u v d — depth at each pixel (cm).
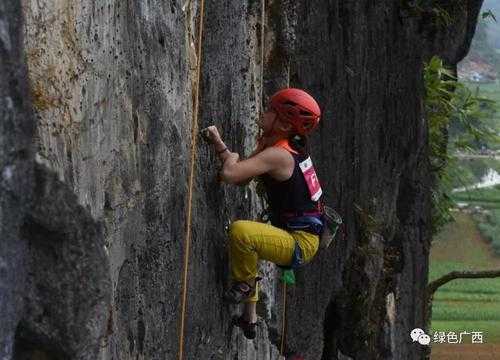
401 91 1256
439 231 1694
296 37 867
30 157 320
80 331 344
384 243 1238
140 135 473
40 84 349
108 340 422
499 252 5475
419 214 1436
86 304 347
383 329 1269
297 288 932
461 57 1602
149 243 496
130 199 458
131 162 459
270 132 562
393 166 1255
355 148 1088
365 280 1126
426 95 1427
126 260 456
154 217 500
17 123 307
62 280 339
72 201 345
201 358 622
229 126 668
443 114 1509
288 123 552
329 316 1119
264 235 566
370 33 1107
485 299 4712
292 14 854
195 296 590
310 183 566
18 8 306
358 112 1088
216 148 555
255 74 738
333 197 1030
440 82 1424
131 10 455
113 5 428
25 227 328
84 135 390
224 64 651
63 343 339
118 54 436
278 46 849
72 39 378
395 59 1221
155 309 512
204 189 604
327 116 986
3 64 295
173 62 528
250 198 719
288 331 917
